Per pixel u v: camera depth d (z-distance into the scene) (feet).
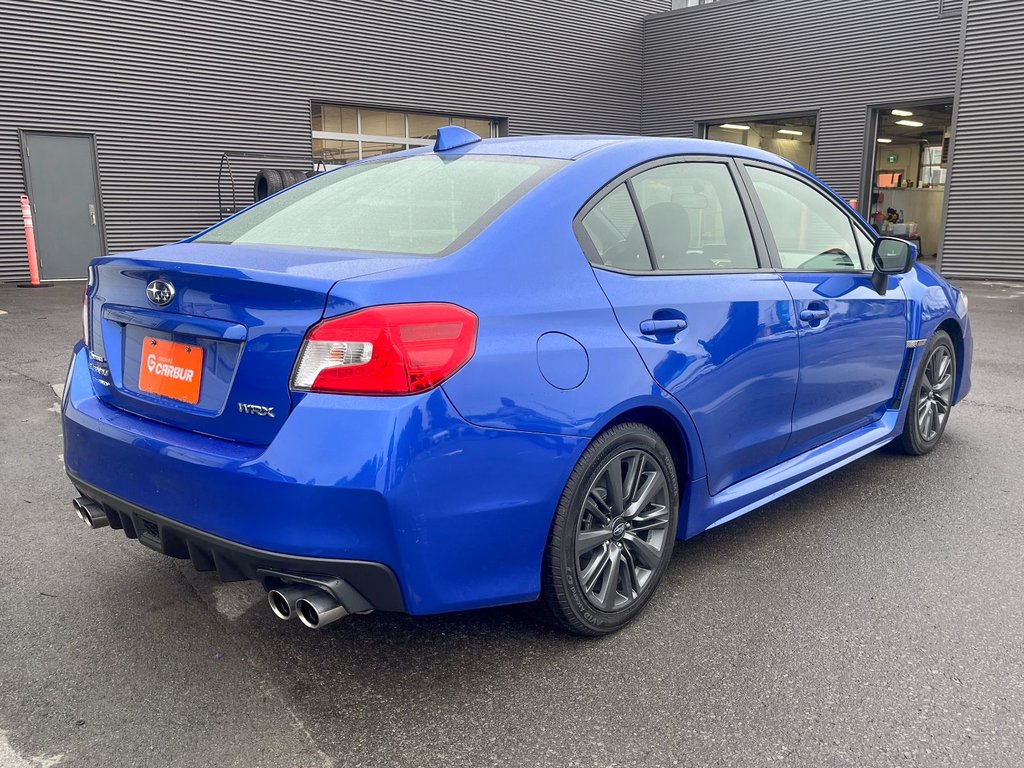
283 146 49.73
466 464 6.46
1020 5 43.19
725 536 10.55
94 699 6.91
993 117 44.83
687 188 9.16
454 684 7.22
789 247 10.29
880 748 6.34
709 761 6.19
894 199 65.72
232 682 7.21
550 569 7.34
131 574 9.30
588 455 7.38
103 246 43.88
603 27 63.26
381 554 6.23
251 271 6.47
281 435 6.16
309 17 49.55
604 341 7.47
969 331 14.56
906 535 10.55
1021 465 13.37
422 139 56.39
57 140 41.86
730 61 61.05
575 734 6.51
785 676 7.34
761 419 9.51
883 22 53.26
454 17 55.67
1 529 10.44
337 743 6.38
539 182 7.93
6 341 23.49
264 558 6.23
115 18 42.73
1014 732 6.54
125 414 7.61
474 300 6.68
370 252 7.38
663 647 7.84
